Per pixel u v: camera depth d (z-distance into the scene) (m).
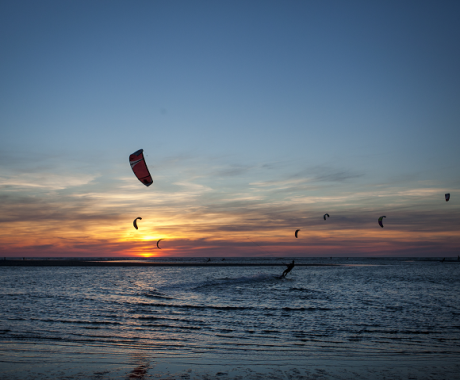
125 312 13.85
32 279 31.14
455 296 20.08
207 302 16.83
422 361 7.73
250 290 22.44
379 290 23.22
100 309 14.48
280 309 14.91
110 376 6.39
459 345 9.36
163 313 13.74
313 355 8.18
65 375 6.39
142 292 20.91
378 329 11.23
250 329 11.08
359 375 6.70
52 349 8.32
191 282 28.42
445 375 6.76
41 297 18.09
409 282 30.20
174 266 64.69
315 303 16.81
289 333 10.59
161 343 9.20
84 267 57.69
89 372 6.59
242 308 15.05
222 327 11.34
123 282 28.47
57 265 61.56
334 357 8.01
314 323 12.09
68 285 25.34
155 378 6.34
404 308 15.47
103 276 36.22
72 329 10.72
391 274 43.00
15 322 11.60
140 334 10.24
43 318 12.40
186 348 8.70
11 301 16.50
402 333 10.71
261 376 6.55
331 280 32.06
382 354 8.34
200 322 12.09
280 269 56.53
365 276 38.78
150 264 70.25
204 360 7.59
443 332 10.89
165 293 20.47
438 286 26.44
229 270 51.53
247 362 7.48
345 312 14.32
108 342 9.20
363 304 16.59
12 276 34.91
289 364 7.37
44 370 6.67
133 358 7.66
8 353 7.86
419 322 12.39
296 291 22.09
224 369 6.95
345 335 10.40
